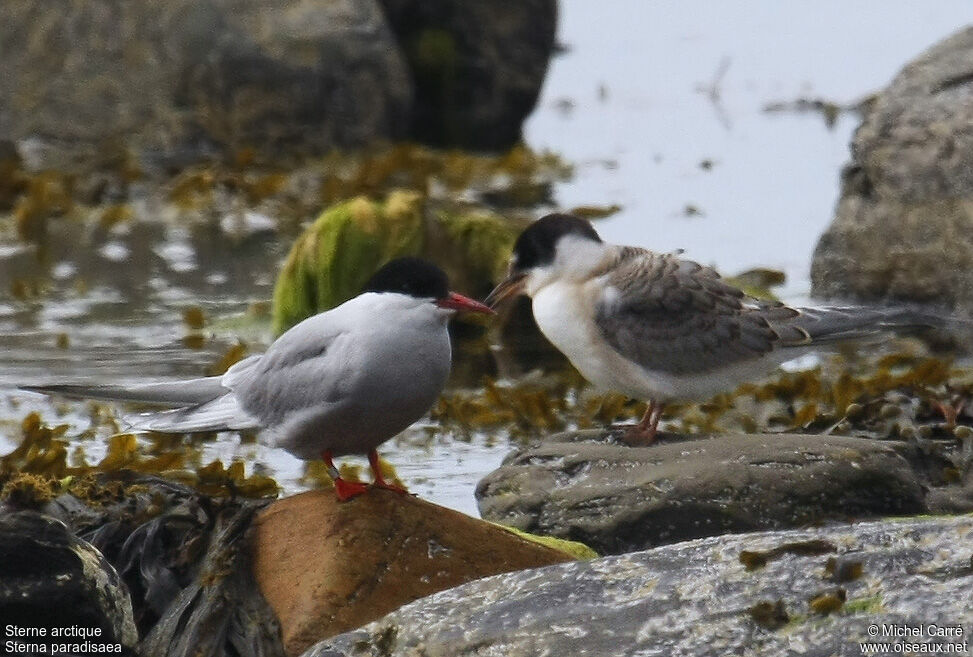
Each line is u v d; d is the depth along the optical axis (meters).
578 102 26.25
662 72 28.03
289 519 8.90
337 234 15.73
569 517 10.09
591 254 11.69
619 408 13.30
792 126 24.23
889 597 6.90
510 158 21.31
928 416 11.95
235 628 8.56
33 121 22.14
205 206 19.81
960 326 15.05
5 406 13.34
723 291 11.54
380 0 23.75
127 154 20.92
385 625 7.57
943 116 15.88
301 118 21.70
